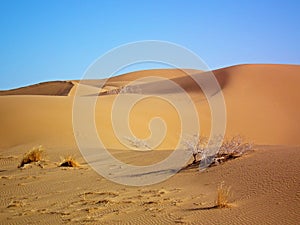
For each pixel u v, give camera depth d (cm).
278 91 6081
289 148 1961
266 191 1275
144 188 1572
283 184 1298
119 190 1557
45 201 1433
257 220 1001
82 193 1532
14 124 3862
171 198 1359
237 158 1861
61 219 1159
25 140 3600
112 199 1391
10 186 1753
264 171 1513
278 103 5694
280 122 5088
